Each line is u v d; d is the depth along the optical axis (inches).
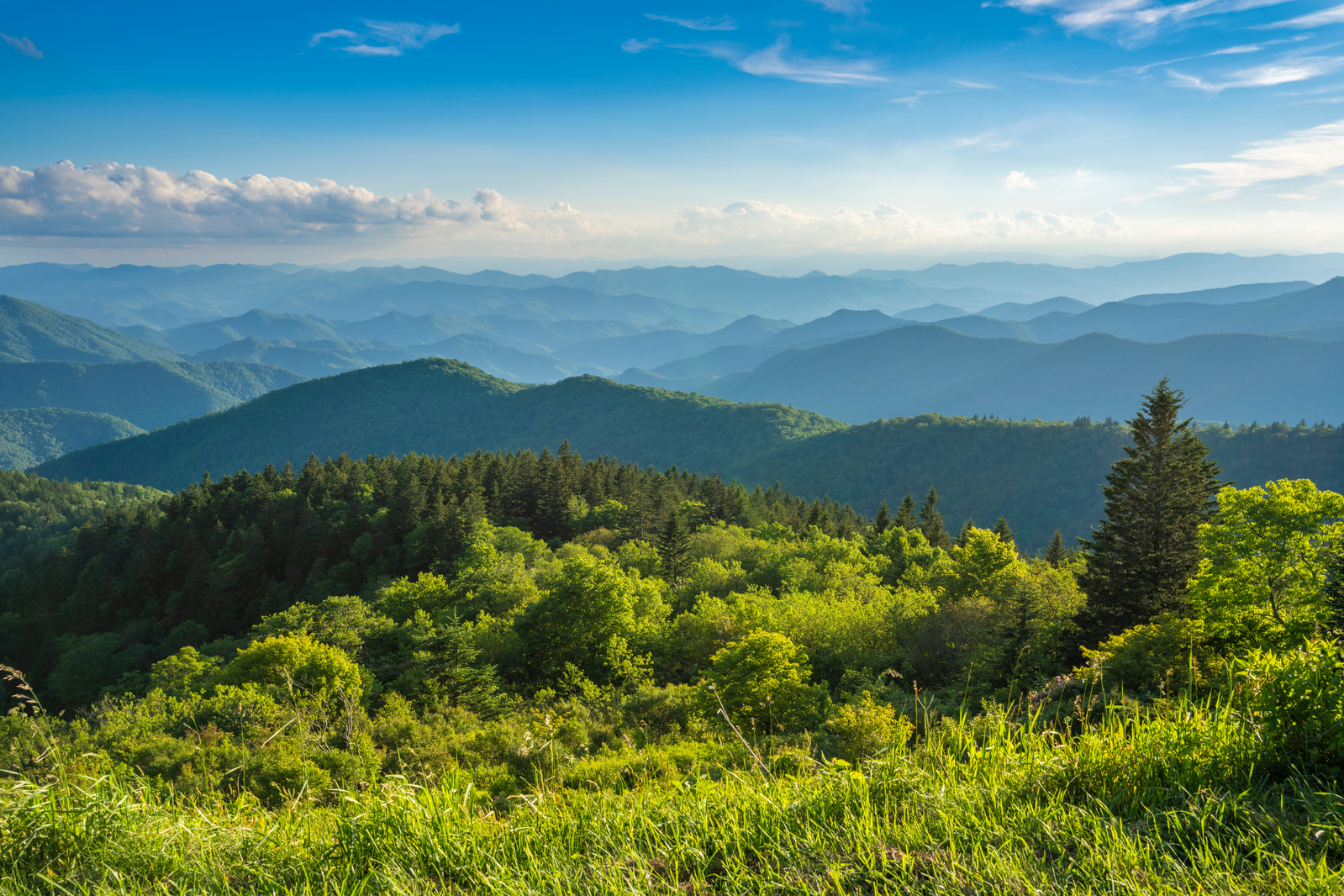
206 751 671.8
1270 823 116.1
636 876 121.6
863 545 3233.3
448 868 127.5
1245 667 157.2
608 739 884.6
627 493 4559.5
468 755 734.5
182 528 3858.3
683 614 1728.6
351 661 1366.9
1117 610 1250.6
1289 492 937.5
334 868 128.9
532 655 1541.6
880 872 114.2
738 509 4416.8
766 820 135.8
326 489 4247.0
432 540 3230.8
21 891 120.2
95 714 1173.1
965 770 146.3
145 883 126.2
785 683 964.0
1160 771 137.8
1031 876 109.6
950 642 1344.7
